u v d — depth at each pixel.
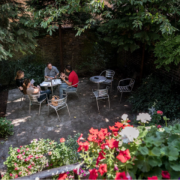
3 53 4.25
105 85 7.38
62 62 7.59
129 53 8.18
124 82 7.27
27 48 5.11
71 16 6.16
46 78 6.17
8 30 4.51
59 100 4.81
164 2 3.85
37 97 5.08
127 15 4.50
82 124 4.81
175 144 1.52
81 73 8.72
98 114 5.29
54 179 1.95
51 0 5.64
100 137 1.71
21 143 4.11
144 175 1.41
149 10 4.00
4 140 4.20
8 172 2.82
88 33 7.89
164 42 3.90
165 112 4.44
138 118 1.84
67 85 5.85
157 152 1.41
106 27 5.15
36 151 2.87
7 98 6.38
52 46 7.86
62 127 4.70
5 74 7.26
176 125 1.73
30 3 5.64
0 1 4.48
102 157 1.53
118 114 5.27
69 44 8.06
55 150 2.84
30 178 1.69
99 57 8.67
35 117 5.17
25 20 4.62
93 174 1.46
